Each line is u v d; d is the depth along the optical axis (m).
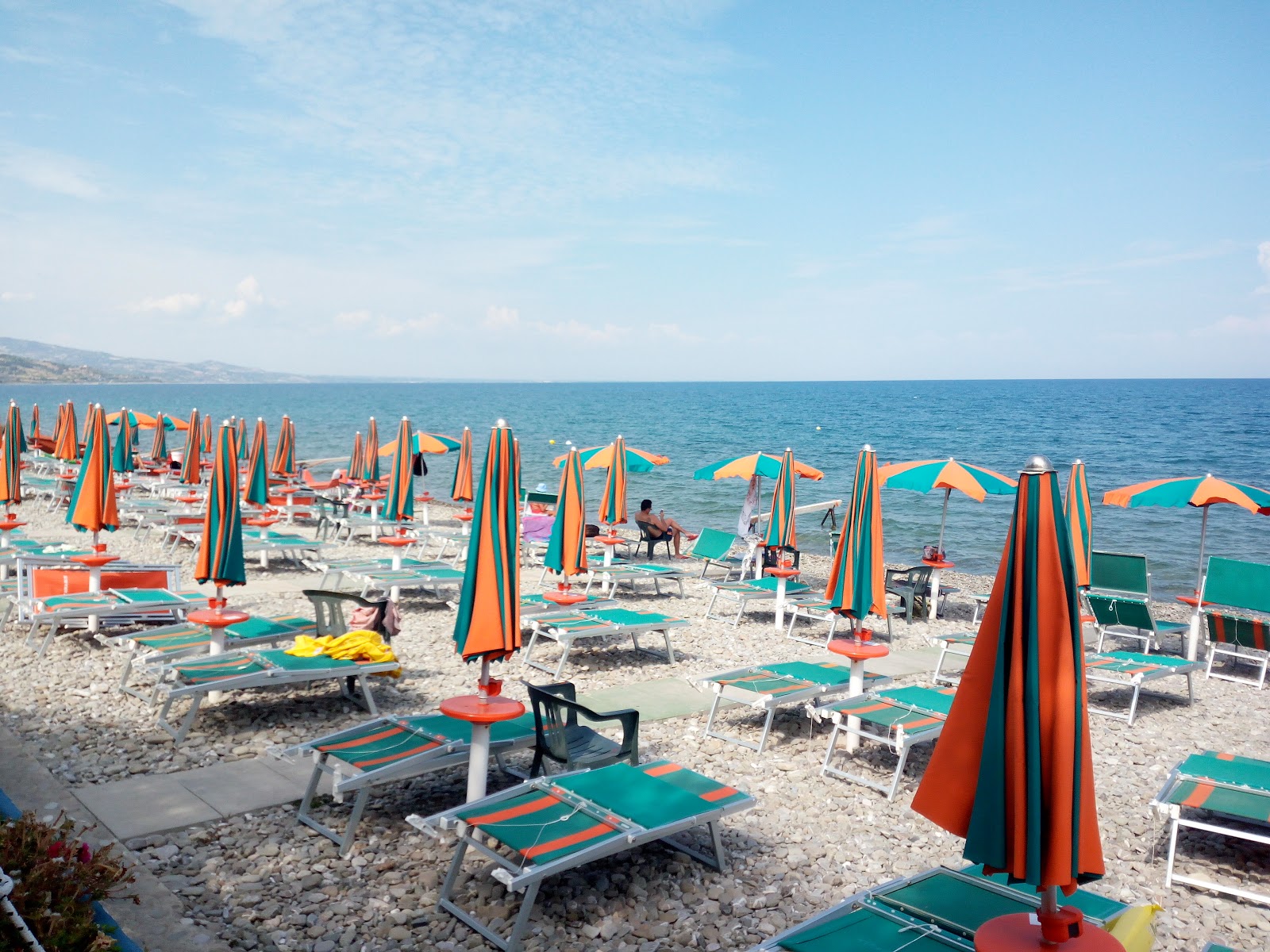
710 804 4.74
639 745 7.05
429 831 4.43
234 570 7.25
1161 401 106.75
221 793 5.71
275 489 19.97
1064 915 3.05
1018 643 2.97
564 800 4.71
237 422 7.40
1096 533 22.16
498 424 5.01
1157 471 37.91
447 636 10.31
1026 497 3.01
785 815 5.85
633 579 13.48
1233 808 5.18
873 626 12.14
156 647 7.83
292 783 5.91
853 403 108.19
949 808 3.13
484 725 5.07
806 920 3.80
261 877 4.68
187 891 4.46
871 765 6.89
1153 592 15.71
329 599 7.95
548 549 9.71
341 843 5.01
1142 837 5.82
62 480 20.41
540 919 4.41
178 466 24.50
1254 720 8.50
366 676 7.38
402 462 12.35
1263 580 10.11
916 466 12.62
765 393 165.38
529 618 9.23
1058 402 104.69
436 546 16.66
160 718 6.90
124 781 5.86
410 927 4.30
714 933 4.36
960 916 3.80
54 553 11.38
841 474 35.09
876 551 6.96
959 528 22.64
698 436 56.88
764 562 14.08
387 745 5.43
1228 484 10.74
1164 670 8.43
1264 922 4.77
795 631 11.65
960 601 14.48
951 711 3.19
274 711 7.42
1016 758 2.93
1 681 7.91
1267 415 77.12
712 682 7.33
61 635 9.57
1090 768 2.99
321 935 4.17
